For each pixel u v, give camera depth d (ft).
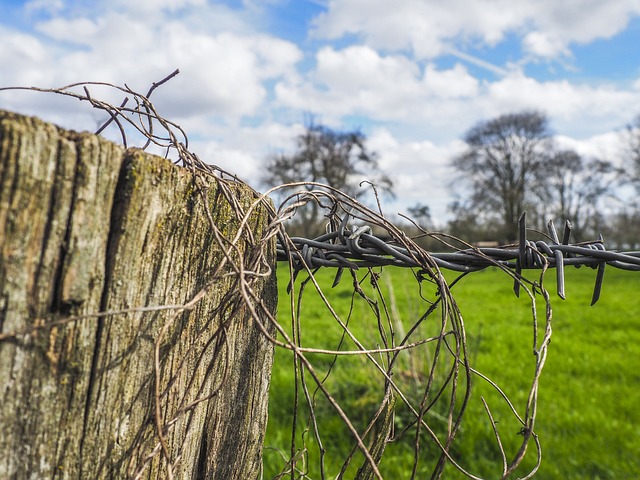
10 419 2.64
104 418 3.06
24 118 2.50
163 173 3.16
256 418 4.56
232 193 3.65
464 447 11.71
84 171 2.71
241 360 4.22
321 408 13.50
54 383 2.78
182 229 3.39
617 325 30.86
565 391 17.20
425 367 14.67
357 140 106.63
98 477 3.07
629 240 121.70
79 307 2.82
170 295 3.38
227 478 4.32
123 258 2.97
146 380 3.29
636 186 115.65
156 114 3.94
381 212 4.71
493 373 19.51
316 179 104.17
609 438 12.80
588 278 63.41
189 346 3.62
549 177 127.03
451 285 4.61
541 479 10.66
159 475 3.51
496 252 4.56
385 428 4.63
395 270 49.03
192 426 3.78
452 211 114.21
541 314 35.14
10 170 2.43
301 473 5.03
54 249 2.65
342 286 42.39
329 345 22.94
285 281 34.45
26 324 2.61
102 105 3.92
